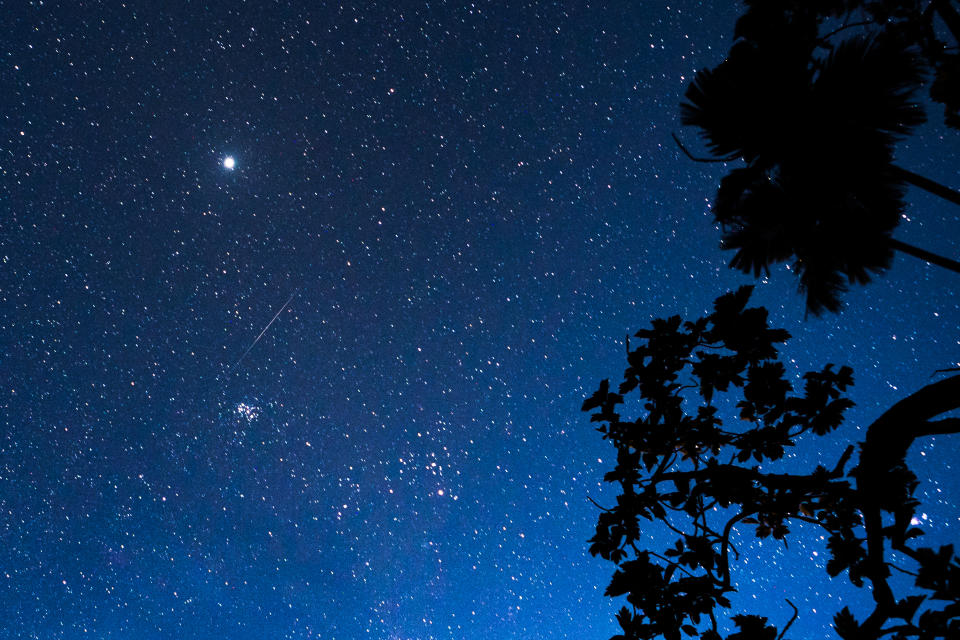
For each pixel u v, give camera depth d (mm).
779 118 1294
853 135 1257
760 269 1420
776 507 1969
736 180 1381
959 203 1230
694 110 1369
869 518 1657
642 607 1908
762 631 1684
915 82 1211
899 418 1565
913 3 1475
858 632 1535
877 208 1272
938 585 1459
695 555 1923
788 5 1384
